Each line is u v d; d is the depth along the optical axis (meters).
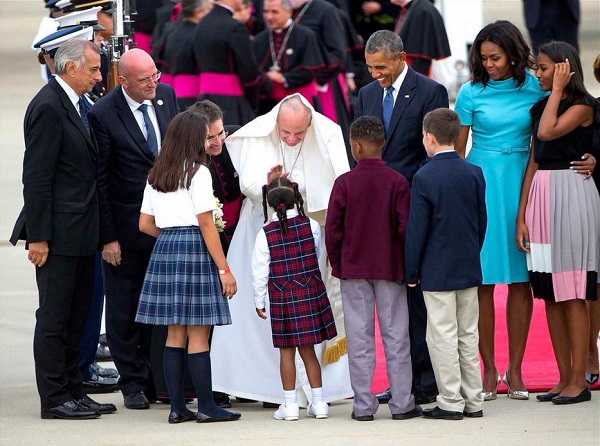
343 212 23.52
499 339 29.92
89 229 24.23
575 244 24.53
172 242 23.50
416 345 25.28
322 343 24.97
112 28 29.59
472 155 25.70
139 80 24.78
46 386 24.27
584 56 61.50
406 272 23.17
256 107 40.34
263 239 23.84
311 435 22.41
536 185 24.91
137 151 25.14
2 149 56.09
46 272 24.08
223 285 23.44
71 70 24.00
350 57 44.34
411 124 25.19
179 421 23.83
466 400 23.61
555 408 24.30
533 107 25.05
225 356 25.31
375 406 23.73
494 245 25.25
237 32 39.41
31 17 89.12
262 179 25.23
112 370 28.31
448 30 55.41
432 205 23.05
